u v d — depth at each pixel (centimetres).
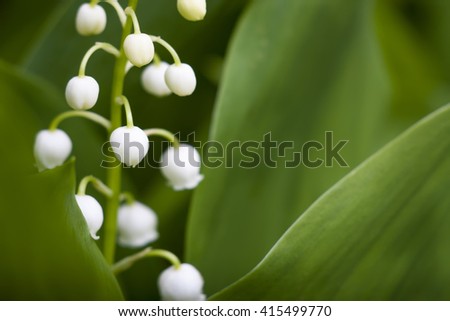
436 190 21
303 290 22
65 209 20
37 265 21
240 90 24
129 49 21
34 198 20
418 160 21
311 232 21
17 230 21
